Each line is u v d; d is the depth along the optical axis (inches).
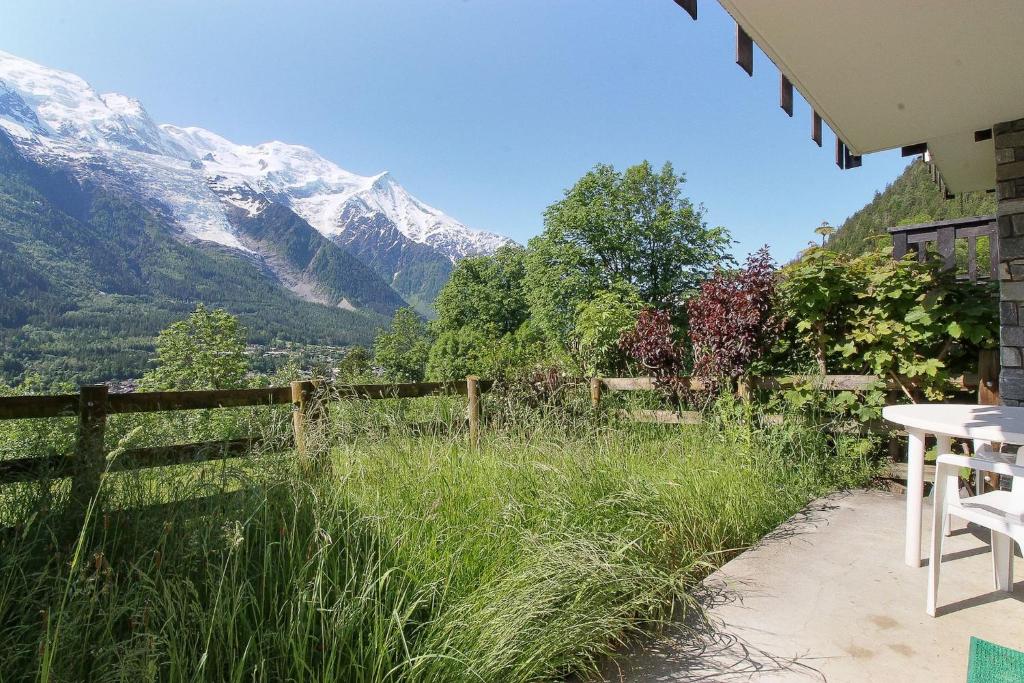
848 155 162.7
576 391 194.9
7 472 83.7
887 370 163.8
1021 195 132.9
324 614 61.0
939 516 81.6
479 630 64.5
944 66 107.7
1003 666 67.7
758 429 167.9
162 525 71.9
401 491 97.4
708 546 106.1
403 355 2677.2
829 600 86.5
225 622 58.2
